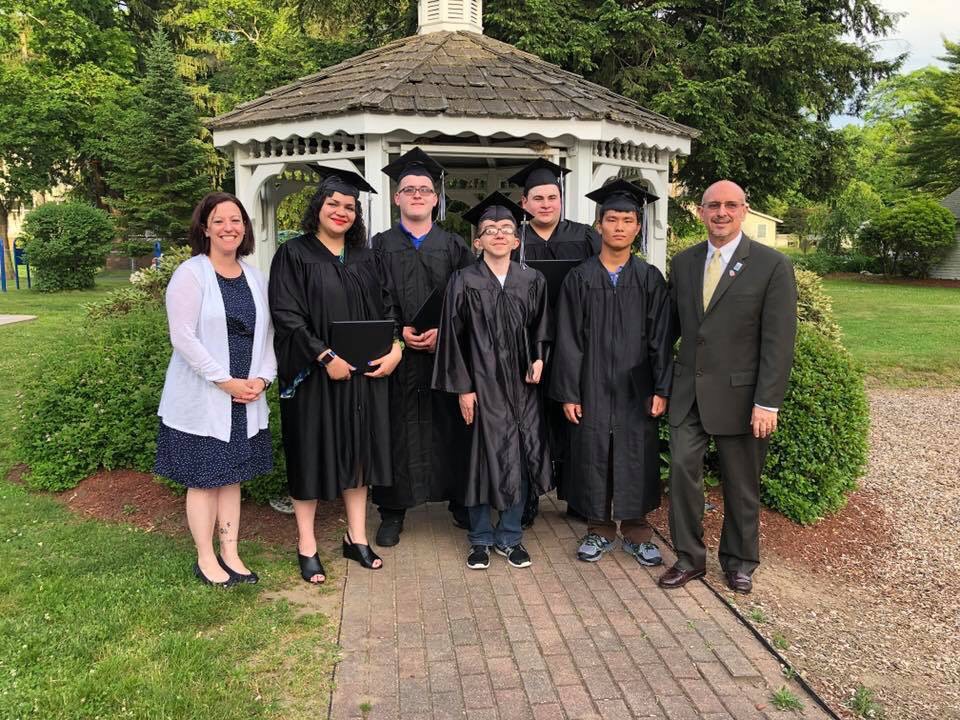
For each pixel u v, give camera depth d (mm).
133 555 3854
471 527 3857
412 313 3992
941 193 31172
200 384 3322
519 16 11930
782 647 3172
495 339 3666
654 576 3746
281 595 3508
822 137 15320
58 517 4418
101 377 5027
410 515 4609
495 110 5676
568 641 3102
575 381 3727
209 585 3508
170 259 8359
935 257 25469
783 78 13031
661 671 2898
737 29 13156
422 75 6215
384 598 3471
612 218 3633
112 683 2707
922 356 10781
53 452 4871
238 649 3000
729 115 12703
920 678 3115
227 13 26453
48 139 20422
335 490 3541
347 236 3678
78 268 17516
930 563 4301
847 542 4469
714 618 3328
